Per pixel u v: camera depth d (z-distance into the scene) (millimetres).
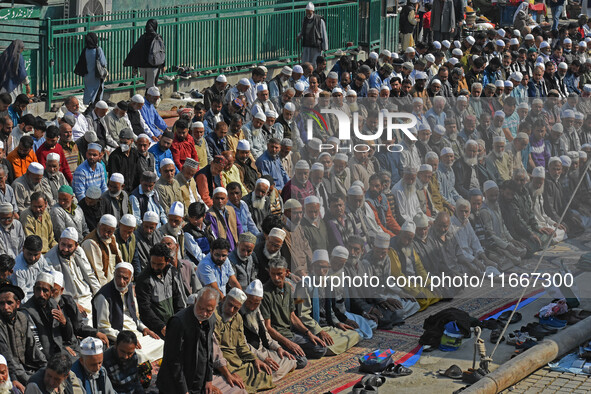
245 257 24656
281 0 53219
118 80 43125
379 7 56375
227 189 27781
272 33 51094
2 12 41438
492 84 41875
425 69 45281
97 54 39000
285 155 32469
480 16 68875
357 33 55844
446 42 50938
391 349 24859
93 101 39250
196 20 46625
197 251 25547
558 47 52969
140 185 27281
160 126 35688
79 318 21422
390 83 41250
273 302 23562
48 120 39188
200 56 47250
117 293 22125
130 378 19906
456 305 27375
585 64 51969
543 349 24094
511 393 22531
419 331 26000
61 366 17969
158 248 22562
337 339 24594
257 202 28531
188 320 19781
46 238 25062
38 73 39781
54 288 20906
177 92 45750
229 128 33781
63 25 40344
